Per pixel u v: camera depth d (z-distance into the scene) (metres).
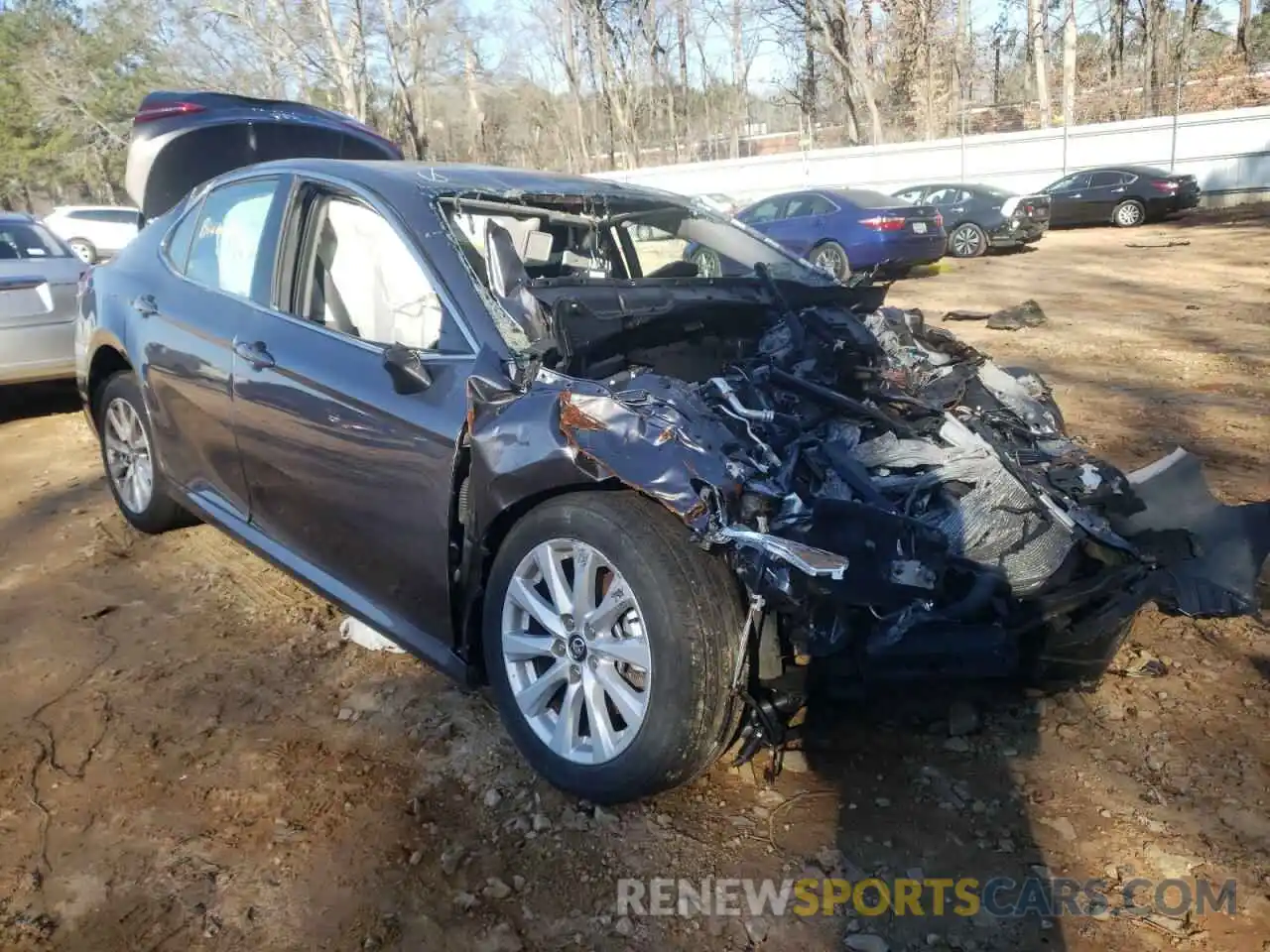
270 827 2.67
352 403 3.15
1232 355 7.98
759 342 3.61
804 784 2.80
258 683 3.40
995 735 3.02
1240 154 23.89
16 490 5.60
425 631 3.12
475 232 3.40
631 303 3.27
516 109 46.53
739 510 2.52
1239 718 3.07
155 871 2.52
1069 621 2.78
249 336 3.60
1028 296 12.09
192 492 4.12
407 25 34.44
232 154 6.47
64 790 2.84
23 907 2.39
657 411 2.67
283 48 31.44
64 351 6.94
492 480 2.76
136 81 38.00
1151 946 2.25
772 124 54.41
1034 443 3.42
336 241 3.52
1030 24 38.28
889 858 2.53
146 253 4.53
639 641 2.53
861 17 38.31
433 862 2.54
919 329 4.15
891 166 27.58
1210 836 2.58
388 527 3.10
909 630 2.53
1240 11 36.28
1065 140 25.59
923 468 2.99
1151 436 5.87
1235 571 2.94
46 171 44.66
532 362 2.89
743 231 4.36
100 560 4.49
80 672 3.49
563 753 2.71
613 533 2.54
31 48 40.09
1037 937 2.28
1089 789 2.77
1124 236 19.02
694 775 2.60
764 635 2.58
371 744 3.04
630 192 4.09
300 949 2.28
